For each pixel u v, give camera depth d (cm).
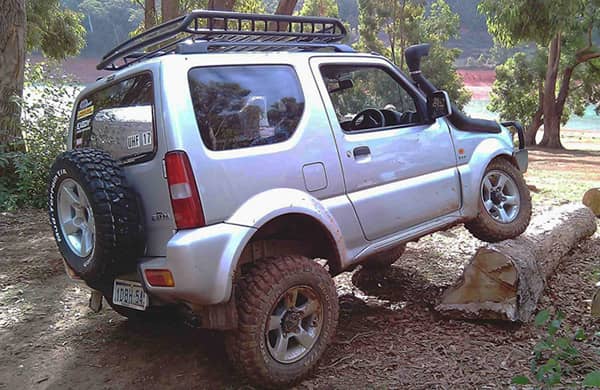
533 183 1162
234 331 323
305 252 382
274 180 340
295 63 374
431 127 446
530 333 398
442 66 2702
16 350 404
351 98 420
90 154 329
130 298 343
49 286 539
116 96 360
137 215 323
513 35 2094
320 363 364
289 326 338
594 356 354
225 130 329
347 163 379
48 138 912
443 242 656
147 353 395
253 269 333
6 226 771
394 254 545
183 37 374
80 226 344
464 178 462
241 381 350
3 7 906
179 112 315
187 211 308
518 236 486
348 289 517
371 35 2762
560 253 511
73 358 390
